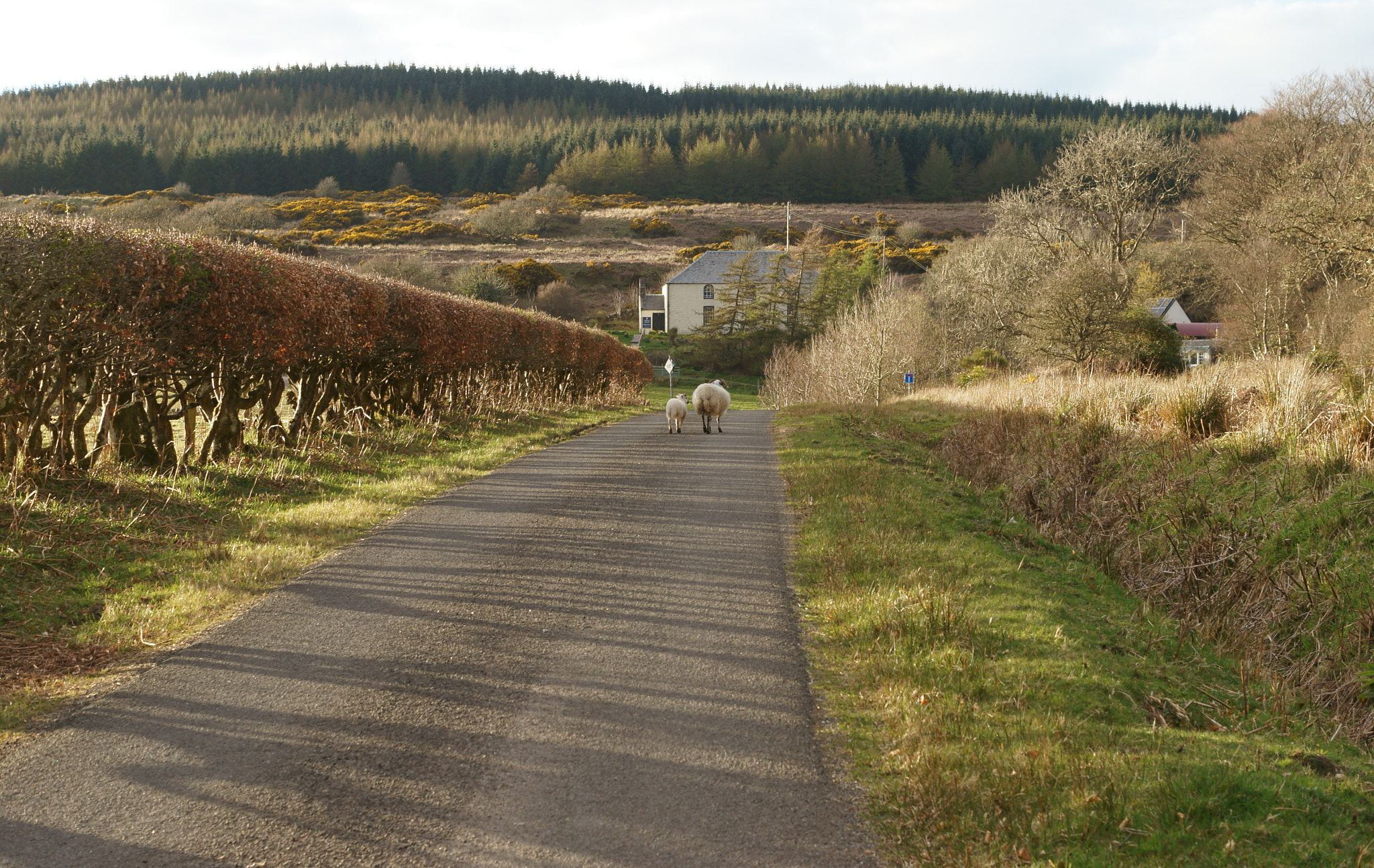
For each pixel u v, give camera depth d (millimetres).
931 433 18859
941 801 3814
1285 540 9523
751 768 4148
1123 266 37844
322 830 3576
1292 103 35938
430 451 14461
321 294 12258
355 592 6828
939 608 6207
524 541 8523
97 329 8281
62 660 5344
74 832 3527
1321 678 7199
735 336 72812
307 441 12961
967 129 158000
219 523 8656
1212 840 3543
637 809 3771
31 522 7418
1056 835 3592
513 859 3398
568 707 4805
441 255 98125
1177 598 9094
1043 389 19000
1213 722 5094
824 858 3438
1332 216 25922
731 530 9023
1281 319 33031
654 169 154750
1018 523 10969
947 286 50906
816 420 21469
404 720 4621
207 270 9664
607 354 34469
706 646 5766
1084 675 5406
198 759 4156
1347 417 11414
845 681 5234
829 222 126875
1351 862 3428
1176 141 40219
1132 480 12469
